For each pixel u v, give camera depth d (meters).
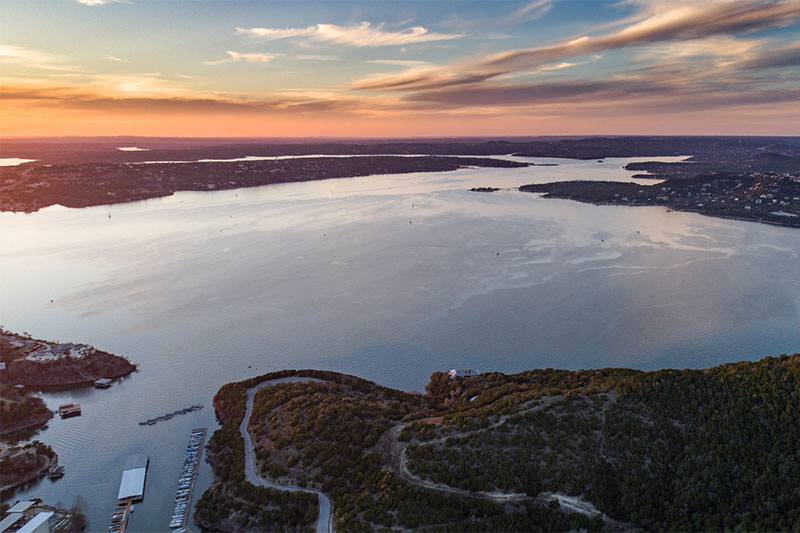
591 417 109.94
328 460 112.19
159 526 106.12
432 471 102.44
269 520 100.94
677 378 117.06
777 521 87.19
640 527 91.62
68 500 114.81
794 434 99.12
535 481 98.12
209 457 125.69
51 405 152.88
